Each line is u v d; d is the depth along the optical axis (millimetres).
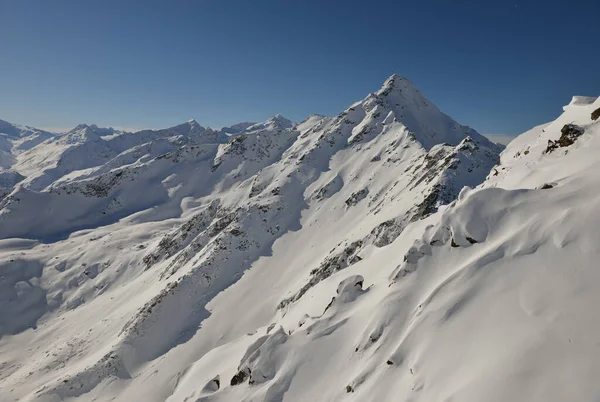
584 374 10242
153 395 62688
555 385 10438
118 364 71375
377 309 19922
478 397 11555
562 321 12297
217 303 86938
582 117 28641
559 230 15766
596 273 13203
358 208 114312
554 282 13945
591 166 19688
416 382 14312
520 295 14391
